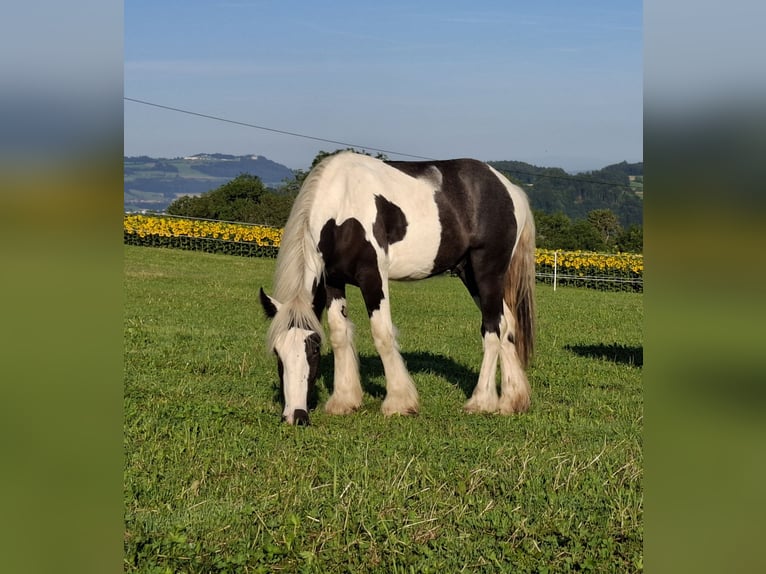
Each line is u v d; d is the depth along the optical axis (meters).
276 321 6.95
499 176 8.73
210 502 5.00
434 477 5.65
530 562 4.27
